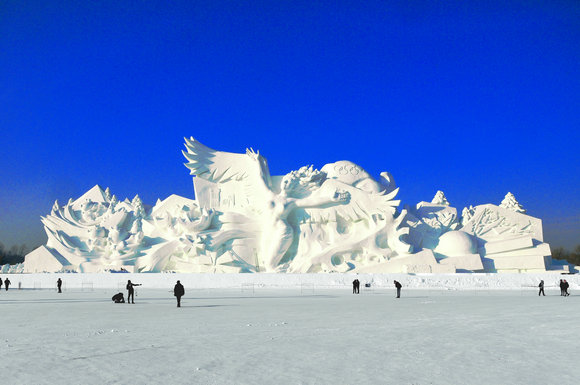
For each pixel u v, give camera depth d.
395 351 10.08
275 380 7.60
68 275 51.19
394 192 53.53
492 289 40.84
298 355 9.62
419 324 14.75
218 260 54.47
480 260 49.66
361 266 51.16
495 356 9.55
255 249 55.31
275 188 57.47
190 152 58.31
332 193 53.84
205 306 22.50
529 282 42.22
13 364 8.77
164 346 10.70
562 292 31.09
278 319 16.30
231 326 14.35
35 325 14.84
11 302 26.22
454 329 13.55
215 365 8.69
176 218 58.97
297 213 55.25
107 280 49.81
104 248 60.25
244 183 57.69
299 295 32.12
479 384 7.39
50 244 63.00
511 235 54.28
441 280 43.34
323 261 51.59
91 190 69.88
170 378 7.71
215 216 57.47
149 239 59.56
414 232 53.97
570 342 11.26
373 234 52.25
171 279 48.03
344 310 19.86
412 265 49.41
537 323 14.96
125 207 64.81
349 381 7.55
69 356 9.53
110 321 15.92
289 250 54.44
